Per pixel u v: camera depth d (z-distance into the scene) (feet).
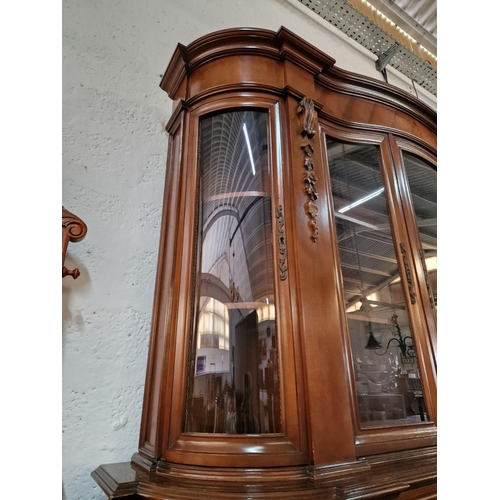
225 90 2.75
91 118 3.36
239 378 2.28
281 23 5.45
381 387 2.57
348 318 2.61
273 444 2.04
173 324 2.39
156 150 3.66
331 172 2.94
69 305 2.85
